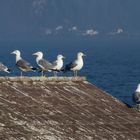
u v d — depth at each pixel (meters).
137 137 34.19
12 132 31.58
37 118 33.34
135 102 43.59
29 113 33.66
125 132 34.31
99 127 34.09
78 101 36.50
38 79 37.56
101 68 123.75
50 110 34.53
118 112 36.62
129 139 33.72
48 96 36.12
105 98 37.91
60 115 34.28
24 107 34.12
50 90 36.91
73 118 34.28
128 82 95.25
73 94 37.22
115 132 34.03
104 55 191.88
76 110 35.31
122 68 126.75
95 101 37.12
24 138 31.31
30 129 32.22
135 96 43.72
